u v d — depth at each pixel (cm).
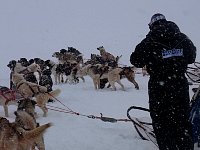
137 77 1562
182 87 453
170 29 454
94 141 605
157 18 470
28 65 1248
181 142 455
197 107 505
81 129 682
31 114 543
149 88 466
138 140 583
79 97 1089
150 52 456
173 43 451
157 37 454
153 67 459
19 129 443
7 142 436
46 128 442
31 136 438
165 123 457
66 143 608
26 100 599
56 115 830
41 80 1041
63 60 1527
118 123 722
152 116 468
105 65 1270
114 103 978
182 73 456
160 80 454
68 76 1484
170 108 452
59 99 1054
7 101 824
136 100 1020
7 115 835
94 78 1275
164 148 461
